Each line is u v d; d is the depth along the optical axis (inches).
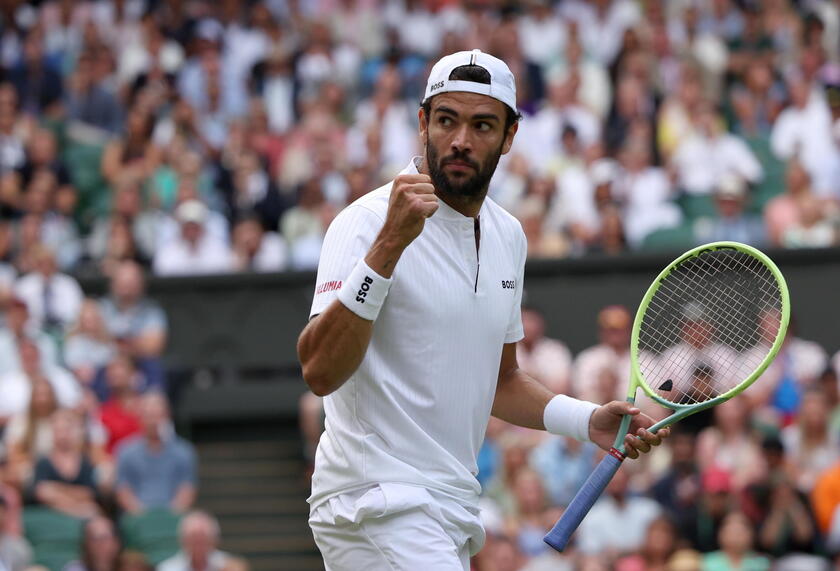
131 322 1537.9
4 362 1422.2
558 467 1282.0
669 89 1971.0
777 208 1689.2
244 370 1647.4
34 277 1557.6
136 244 1690.5
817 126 1889.8
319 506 581.9
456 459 573.6
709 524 1232.8
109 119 1904.5
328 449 575.2
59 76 1951.3
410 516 558.9
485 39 1977.1
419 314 559.5
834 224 1694.1
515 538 1203.9
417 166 579.5
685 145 1802.4
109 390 1416.1
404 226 522.6
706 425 1365.7
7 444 1315.2
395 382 561.9
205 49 1973.4
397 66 1955.0
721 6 2113.7
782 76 2026.3
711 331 814.5
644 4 2106.3
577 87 1899.6
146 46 2022.6
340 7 2094.0
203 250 1676.9
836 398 1371.8
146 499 1304.1
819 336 1621.6
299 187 1732.3
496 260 583.2
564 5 2107.5
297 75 1959.9
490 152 555.2
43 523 1254.3
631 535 1240.2
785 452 1290.6
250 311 1651.1
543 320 1626.5
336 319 528.4
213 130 1902.1
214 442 1601.9
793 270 1631.4
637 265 1628.9
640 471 1299.2
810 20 2113.7
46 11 2089.1
